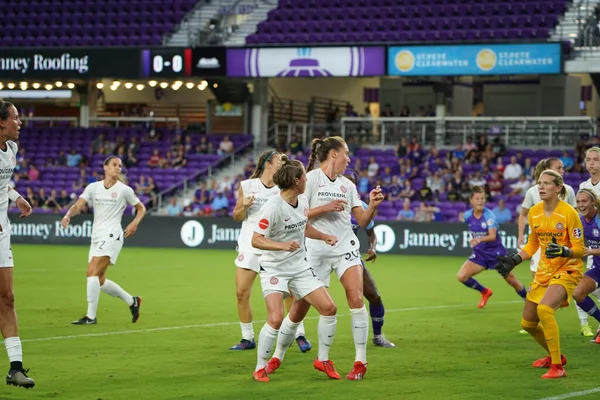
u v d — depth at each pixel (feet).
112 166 66.80
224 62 163.12
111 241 66.23
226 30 183.93
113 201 66.59
